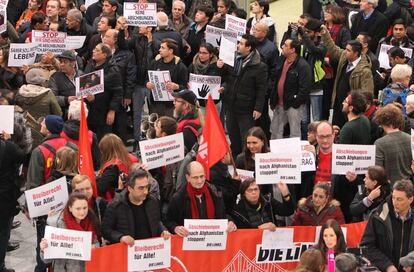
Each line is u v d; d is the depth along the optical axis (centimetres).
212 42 1900
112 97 1748
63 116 1714
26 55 1750
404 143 1377
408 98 1495
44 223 1325
